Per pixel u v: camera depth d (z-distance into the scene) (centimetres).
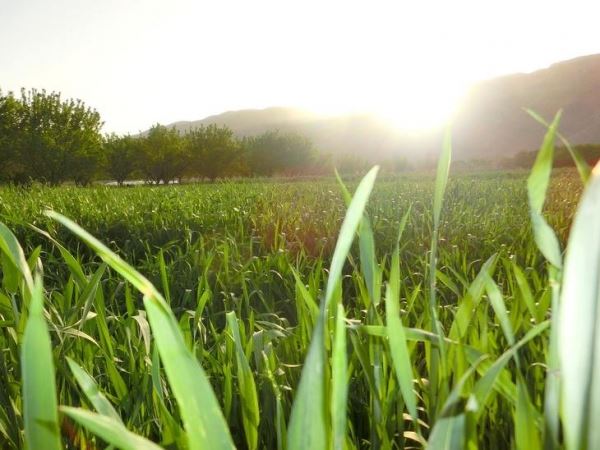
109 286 352
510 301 225
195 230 651
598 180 34
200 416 43
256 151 7575
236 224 682
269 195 1238
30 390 40
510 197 1079
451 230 545
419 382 125
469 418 50
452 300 315
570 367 35
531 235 460
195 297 366
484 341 126
